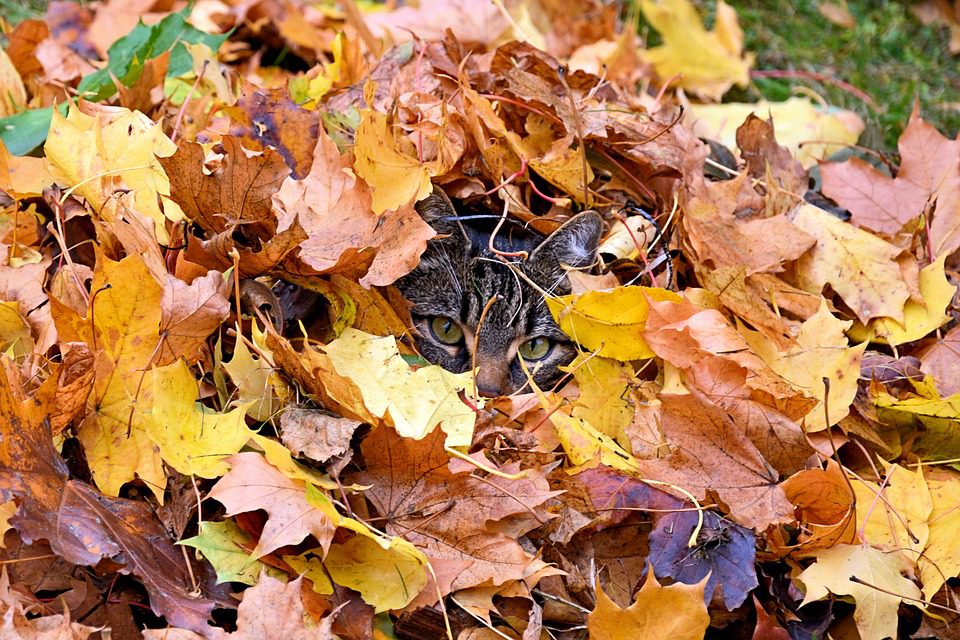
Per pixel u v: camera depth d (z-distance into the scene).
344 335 1.11
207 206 1.11
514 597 1.08
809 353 1.14
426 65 1.22
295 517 1.05
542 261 1.18
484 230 1.20
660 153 1.20
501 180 1.17
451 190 1.18
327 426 1.07
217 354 1.09
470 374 1.11
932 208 1.22
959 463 1.14
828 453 1.13
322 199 1.13
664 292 1.13
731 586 1.08
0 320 1.10
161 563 1.05
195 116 1.22
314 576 1.05
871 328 1.18
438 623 1.07
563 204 1.18
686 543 1.08
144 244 1.09
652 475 1.10
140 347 1.07
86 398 1.06
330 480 1.07
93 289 1.06
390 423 1.07
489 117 1.17
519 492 1.08
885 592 1.07
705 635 1.10
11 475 1.03
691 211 1.18
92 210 1.13
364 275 1.12
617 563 1.10
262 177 1.10
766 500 1.09
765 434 1.11
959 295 1.20
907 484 1.11
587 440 1.11
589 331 1.14
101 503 1.05
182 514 1.06
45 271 1.12
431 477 1.08
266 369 1.09
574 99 1.22
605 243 1.18
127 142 1.13
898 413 1.15
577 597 1.09
